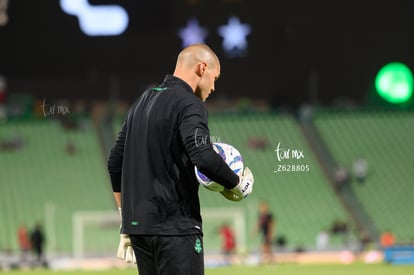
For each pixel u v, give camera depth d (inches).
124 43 4744.1
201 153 550.3
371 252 3366.1
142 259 589.0
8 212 4045.3
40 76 4744.1
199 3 4707.2
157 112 576.4
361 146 4618.6
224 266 2979.8
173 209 570.9
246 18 4776.1
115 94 4776.1
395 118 4849.9
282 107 4886.8
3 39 4675.2
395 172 4436.5
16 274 2583.7
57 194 4202.8
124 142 609.3
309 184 4335.6
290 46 4842.5
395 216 4087.1
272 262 3051.2
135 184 579.5
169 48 4741.6
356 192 4284.0
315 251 3587.6
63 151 4537.4
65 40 4707.2
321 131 4751.5
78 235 3587.6
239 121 4817.9
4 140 4586.6
